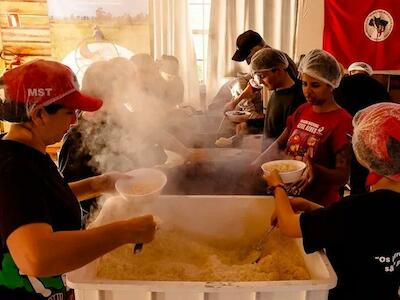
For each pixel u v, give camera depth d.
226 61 4.78
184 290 0.98
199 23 4.80
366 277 1.10
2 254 1.08
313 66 1.81
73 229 1.14
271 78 2.28
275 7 4.61
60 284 1.19
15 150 1.01
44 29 4.50
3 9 4.44
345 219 1.06
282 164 1.66
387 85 4.41
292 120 2.05
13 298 1.13
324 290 1.00
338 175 1.74
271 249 1.32
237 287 0.98
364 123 1.11
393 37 4.25
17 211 0.91
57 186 1.09
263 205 1.44
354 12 4.25
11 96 1.00
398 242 1.06
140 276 1.12
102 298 1.00
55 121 1.05
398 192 1.08
